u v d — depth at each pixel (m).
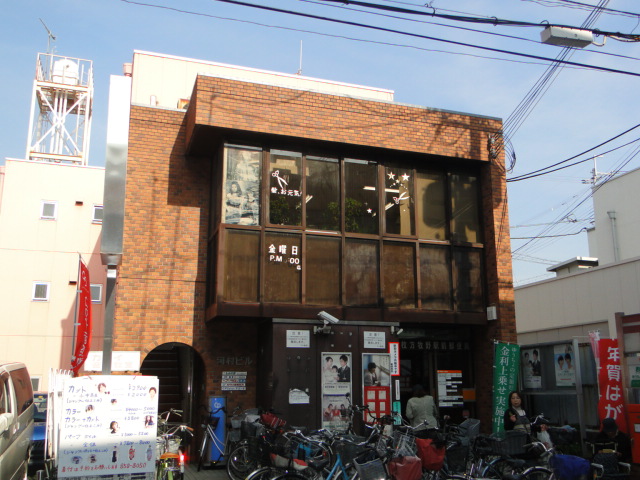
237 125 12.68
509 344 13.27
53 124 20.62
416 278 13.79
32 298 16.38
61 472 7.82
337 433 10.31
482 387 14.36
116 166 9.70
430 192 14.48
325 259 13.18
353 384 12.69
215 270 12.70
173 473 9.09
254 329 13.71
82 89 20.81
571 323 17.91
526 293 20.36
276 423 9.70
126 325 12.90
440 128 14.30
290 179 13.27
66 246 16.88
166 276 13.39
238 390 13.32
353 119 13.57
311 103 13.32
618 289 16.11
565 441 9.24
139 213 13.51
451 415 14.36
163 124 14.10
